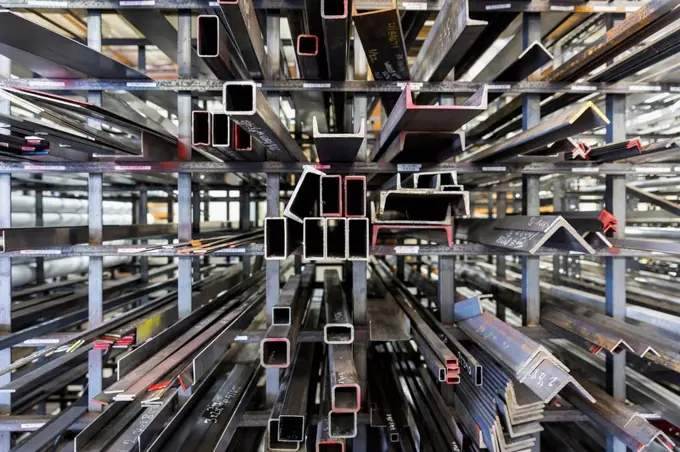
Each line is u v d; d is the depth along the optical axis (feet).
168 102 6.99
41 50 4.34
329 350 4.81
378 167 5.46
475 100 3.59
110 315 10.01
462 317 5.76
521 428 4.38
